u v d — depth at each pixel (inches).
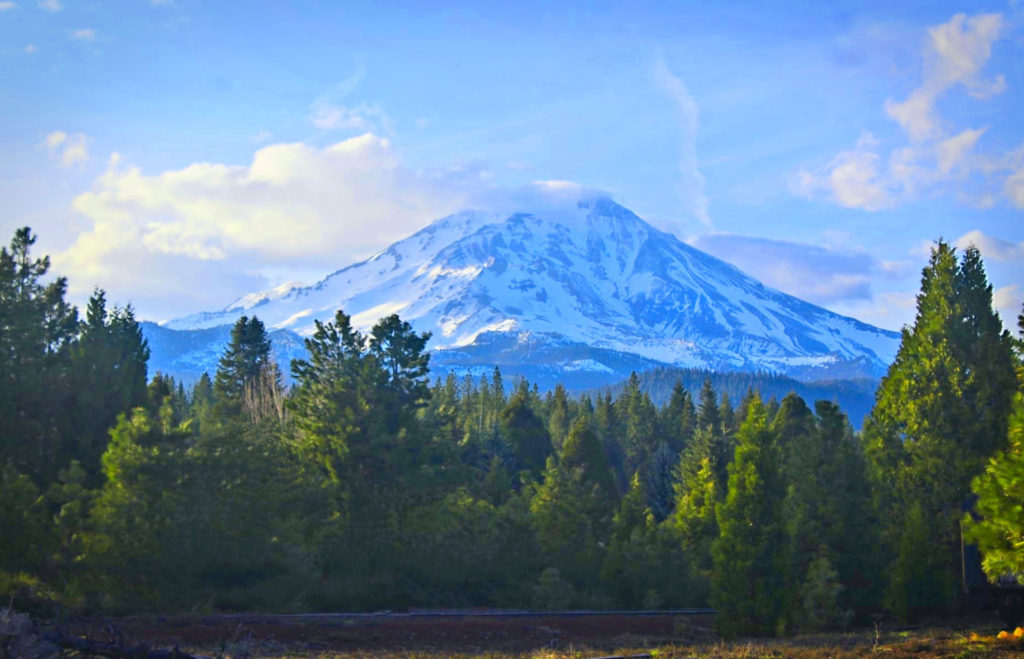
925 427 1596.9
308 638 1023.0
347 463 1888.5
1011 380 1556.3
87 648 698.2
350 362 2009.1
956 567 1528.1
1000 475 889.5
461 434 3403.1
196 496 1381.6
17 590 1023.6
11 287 1690.5
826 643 1099.3
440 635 1141.7
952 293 1648.6
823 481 1675.7
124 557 1263.5
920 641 973.8
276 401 2637.8
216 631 986.1
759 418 1392.7
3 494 1204.5
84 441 1731.1
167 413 1505.9
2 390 1598.2
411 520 1833.2
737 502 1359.5
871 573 1595.7
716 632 1341.0
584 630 1309.1
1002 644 902.4
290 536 1585.9
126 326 2534.5
